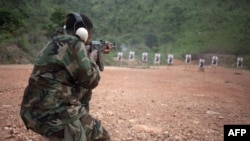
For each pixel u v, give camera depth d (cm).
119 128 530
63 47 250
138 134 499
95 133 266
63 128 244
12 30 3525
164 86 1308
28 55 3225
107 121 575
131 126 548
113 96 903
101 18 8338
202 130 554
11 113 598
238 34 7506
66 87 250
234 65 5938
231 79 2139
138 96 937
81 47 252
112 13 8588
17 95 824
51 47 252
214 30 7825
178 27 8081
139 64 4769
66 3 7569
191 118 656
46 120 244
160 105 794
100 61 285
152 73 2255
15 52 3059
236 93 1227
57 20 4100
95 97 866
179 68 3809
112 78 1574
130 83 1352
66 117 245
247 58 6041
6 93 852
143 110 710
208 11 8725
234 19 8300
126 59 5025
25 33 3738
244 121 659
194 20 8319
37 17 4844
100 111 666
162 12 8638
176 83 1489
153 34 7462
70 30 268
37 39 3703
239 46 6881
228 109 808
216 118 674
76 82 257
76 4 8188
